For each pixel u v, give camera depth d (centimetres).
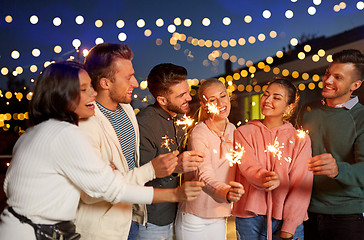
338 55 287
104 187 195
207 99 285
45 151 187
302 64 1087
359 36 892
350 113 287
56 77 196
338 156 287
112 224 234
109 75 250
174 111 297
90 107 220
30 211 186
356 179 264
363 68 283
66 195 195
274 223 278
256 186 274
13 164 191
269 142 281
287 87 283
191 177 285
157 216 284
